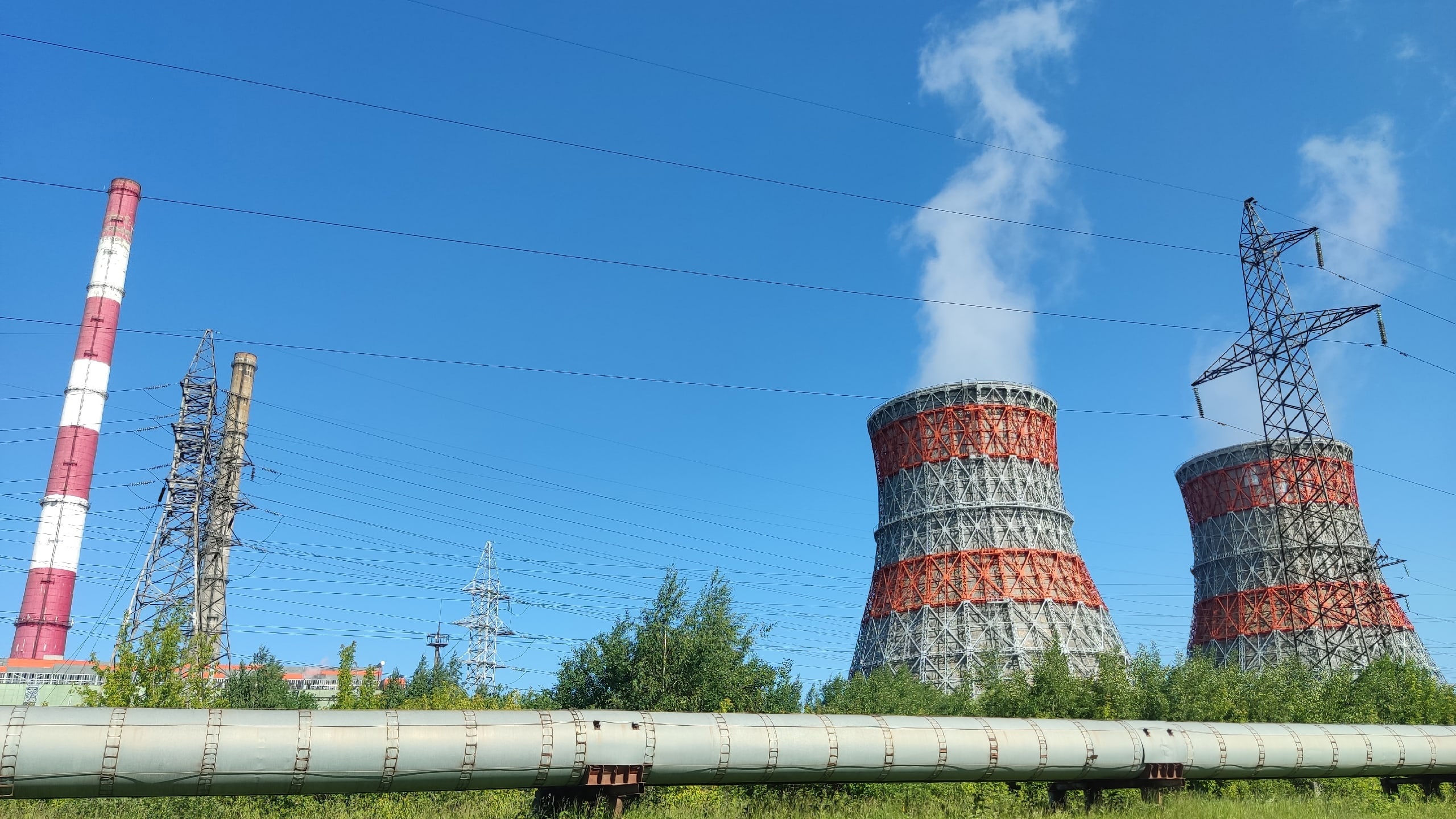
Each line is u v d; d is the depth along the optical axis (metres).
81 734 23.00
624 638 44.28
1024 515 103.56
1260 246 78.38
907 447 109.75
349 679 61.81
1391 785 44.47
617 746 27.66
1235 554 124.00
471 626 137.88
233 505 86.38
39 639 109.06
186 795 24.06
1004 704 55.78
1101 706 52.41
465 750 26.03
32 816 27.59
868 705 57.41
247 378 106.88
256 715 24.97
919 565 104.06
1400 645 113.56
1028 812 34.06
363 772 25.14
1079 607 100.75
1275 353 77.88
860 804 34.44
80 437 116.62
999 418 107.31
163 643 38.66
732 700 43.38
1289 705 56.88
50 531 112.75
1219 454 129.00
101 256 122.56
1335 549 80.50
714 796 34.75
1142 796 36.31
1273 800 36.84
